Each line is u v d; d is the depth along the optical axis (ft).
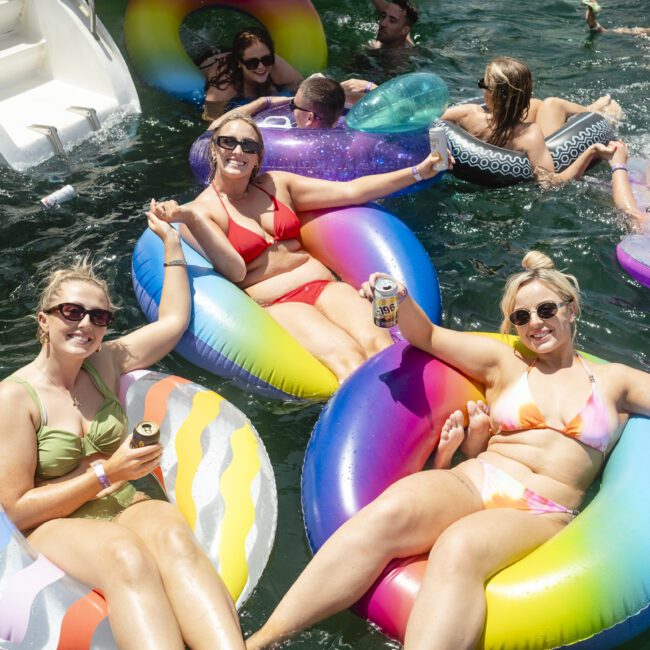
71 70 23.12
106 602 9.65
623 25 31.83
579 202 19.63
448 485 11.16
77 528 10.24
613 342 15.92
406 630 9.71
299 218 17.42
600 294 17.12
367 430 12.11
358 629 10.48
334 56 28.07
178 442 12.40
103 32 23.03
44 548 10.24
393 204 19.97
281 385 14.16
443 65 27.94
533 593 9.97
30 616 9.45
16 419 10.94
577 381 12.27
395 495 10.63
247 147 15.74
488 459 12.19
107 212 19.22
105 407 11.87
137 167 20.97
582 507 12.16
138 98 23.35
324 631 10.43
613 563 10.34
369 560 10.24
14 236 18.28
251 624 10.77
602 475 12.34
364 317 15.17
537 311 12.19
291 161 18.66
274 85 24.32
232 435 12.60
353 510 11.17
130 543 9.86
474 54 28.84
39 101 22.33
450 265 17.98
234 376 14.37
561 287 12.28
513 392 12.48
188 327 14.37
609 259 17.90
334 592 10.14
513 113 20.34
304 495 11.78
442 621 9.50
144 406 12.69
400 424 12.33
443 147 16.90
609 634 10.09
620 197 19.35
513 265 17.92
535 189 20.16
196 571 9.92
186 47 26.99
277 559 11.72
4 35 23.13
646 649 10.48
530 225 19.10
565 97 25.50
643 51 29.07
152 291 15.16
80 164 20.92
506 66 20.02
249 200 16.39
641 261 16.98
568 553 10.44
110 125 22.44
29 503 10.62
